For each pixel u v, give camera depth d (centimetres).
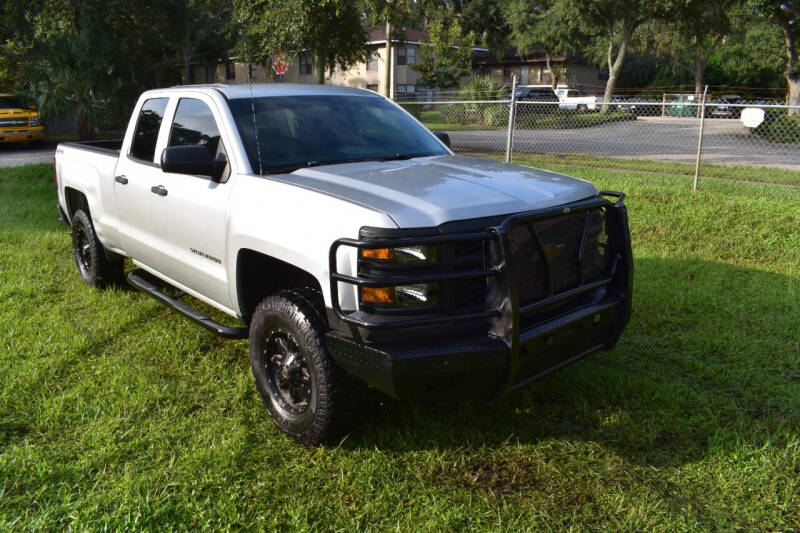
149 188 448
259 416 372
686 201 868
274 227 337
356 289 298
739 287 597
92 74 2514
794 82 2622
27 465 314
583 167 1357
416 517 286
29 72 2575
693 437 350
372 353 288
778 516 287
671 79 5122
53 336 472
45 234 795
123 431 350
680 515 287
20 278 607
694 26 3503
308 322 320
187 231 413
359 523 281
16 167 1448
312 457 332
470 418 370
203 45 4178
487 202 313
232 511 286
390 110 474
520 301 309
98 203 532
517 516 288
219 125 396
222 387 406
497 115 2291
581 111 2912
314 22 1917
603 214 362
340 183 342
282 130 401
